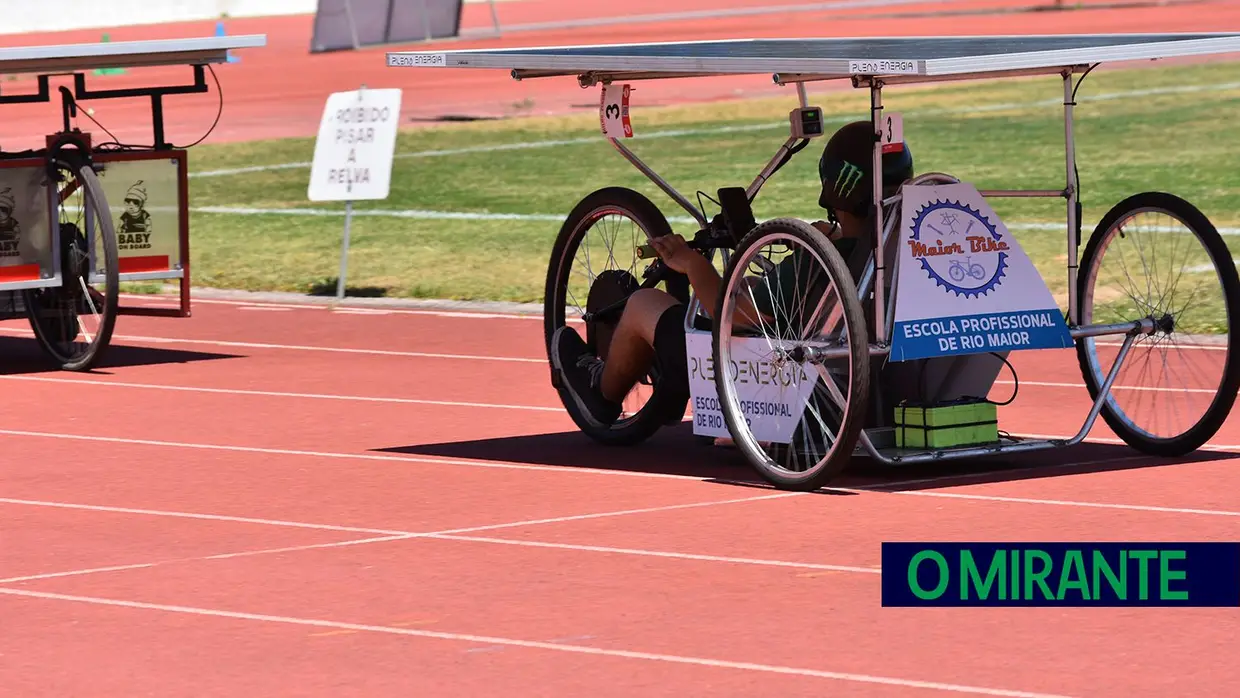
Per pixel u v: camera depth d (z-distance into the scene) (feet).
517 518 32.32
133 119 138.41
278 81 169.58
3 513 33.53
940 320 33.40
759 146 103.96
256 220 85.97
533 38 210.79
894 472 35.40
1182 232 66.23
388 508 33.35
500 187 93.35
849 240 34.78
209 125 131.34
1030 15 197.47
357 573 28.99
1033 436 38.75
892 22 198.59
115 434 40.93
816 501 33.04
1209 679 23.32
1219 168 86.94
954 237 33.73
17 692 23.59
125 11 338.95
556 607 26.91
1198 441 35.58
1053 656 24.34
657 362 37.83
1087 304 37.01
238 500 34.22
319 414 42.96
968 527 30.94
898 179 34.73
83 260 49.83
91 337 50.65
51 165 49.39
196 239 80.59
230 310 62.03
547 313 40.37
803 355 33.09
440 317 59.26
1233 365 34.76
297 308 62.28
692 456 37.55
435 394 45.52
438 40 213.46
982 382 35.73
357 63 189.78
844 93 132.67
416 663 24.44
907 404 35.14
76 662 24.79
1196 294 56.34
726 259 37.32
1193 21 175.94
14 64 47.93
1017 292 34.22
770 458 34.68
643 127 116.37
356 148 64.85
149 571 29.35
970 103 120.98
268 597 27.73
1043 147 96.89
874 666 24.02
